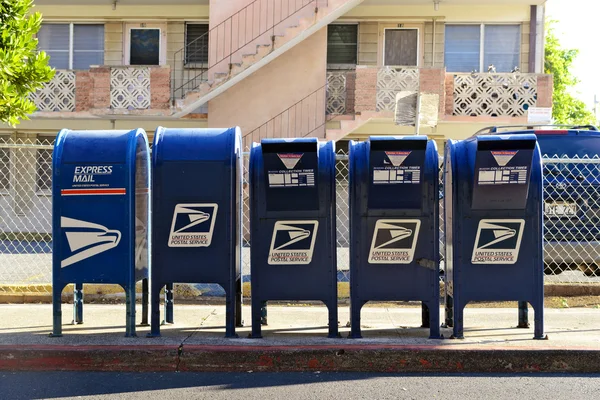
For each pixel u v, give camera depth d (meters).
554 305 8.25
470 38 18.86
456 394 5.15
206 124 19.22
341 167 17.56
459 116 17.31
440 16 18.70
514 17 18.59
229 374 5.73
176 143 6.36
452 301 6.73
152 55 19.56
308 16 17.55
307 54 17.67
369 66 16.97
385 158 6.06
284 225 6.27
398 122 10.30
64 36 19.72
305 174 6.11
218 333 6.52
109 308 8.02
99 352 5.84
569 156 8.76
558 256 8.07
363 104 17.00
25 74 7.85
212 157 6.27
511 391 5.23
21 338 6.25
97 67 17.80
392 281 6.21
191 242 6.27
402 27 18.86
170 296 7.09
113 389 5.29
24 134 19.25
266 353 5.82
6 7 7.75
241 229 6.92
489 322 7.17
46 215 19.11
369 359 5.81
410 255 6.20
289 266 6.28
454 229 6.18
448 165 6.44
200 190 6.27
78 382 5.48
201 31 19.55
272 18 17.77
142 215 6.82
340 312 7.93
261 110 17.77
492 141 5.91
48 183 19.27
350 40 19.09
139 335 6.39
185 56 19.47
